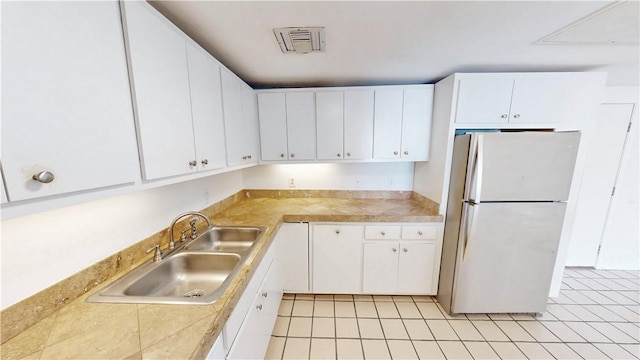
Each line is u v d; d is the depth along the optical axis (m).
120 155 0.78
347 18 1.14
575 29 1.25
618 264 2.81
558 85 1.85
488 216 1.82
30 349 0.69
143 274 1.12
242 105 1.89
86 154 0.66
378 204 2.49
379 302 2.22
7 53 0.50
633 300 2.26
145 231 1.30
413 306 2.16
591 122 1.89
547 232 1.85
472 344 1.74
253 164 2.20
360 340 1.78
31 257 0.79
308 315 2.04
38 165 0.55
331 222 2.13
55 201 0.60
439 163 2.10
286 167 2.73
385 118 2.23
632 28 1.22
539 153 1.74
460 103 1.89
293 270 2.21
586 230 2.80
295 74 1.96
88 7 0.66
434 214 2.11
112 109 0.74
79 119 0.64
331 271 2.20
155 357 0.66
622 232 2.77
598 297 2.29
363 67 1.80
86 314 0.83
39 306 0.80
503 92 1.87
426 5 1.04
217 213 2.13
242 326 1.09
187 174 1.16
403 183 2.69
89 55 0.66
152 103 0.90
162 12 1.07
